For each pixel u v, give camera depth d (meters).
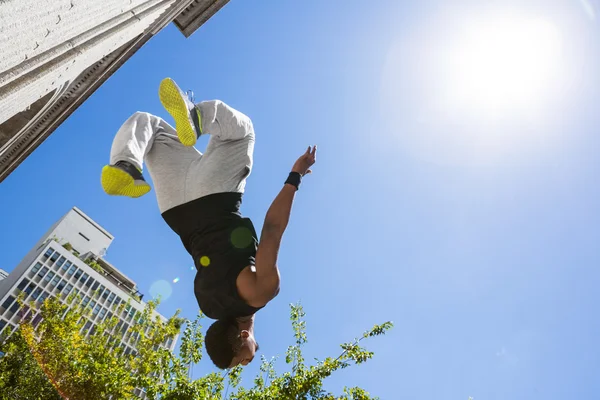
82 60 4.36
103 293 58.19
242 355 2.52
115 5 3.80
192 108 2.28
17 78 2.71
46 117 7.69
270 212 2.36
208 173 2.48
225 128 2.53
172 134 2.73
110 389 9.69
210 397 9.16
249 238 2.42
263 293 2.22
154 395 9.24
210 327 2.57
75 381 10.23
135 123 2.42
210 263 2.34
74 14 2.82
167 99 2.16
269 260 2.21
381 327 9.16
